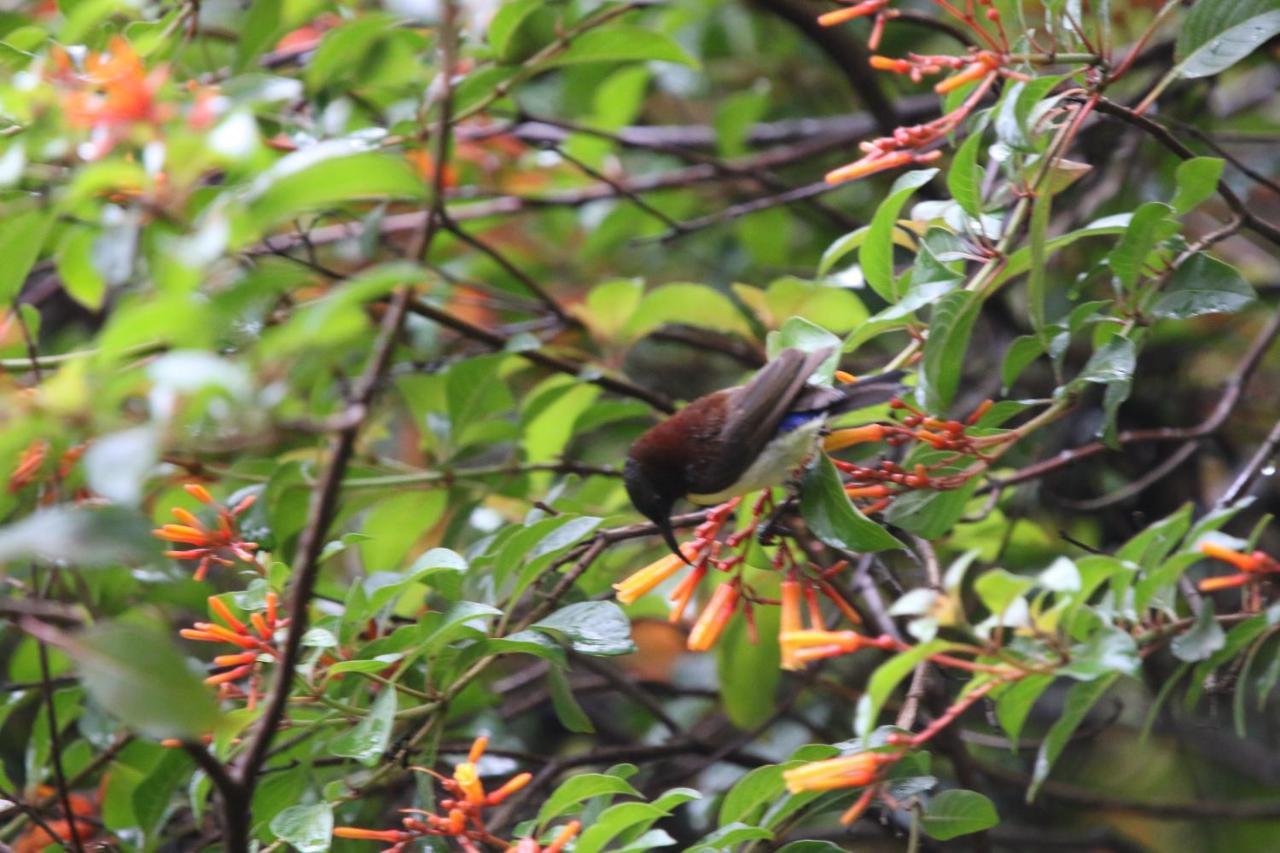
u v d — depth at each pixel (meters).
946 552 11.51
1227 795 15.02
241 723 6.82
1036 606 5.77
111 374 4.91
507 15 9.53
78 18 7.23
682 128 16.19
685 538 11.96
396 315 5.31
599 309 11.05
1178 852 15.14
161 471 8.99
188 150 5.18
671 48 9.98
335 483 5.27
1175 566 6.09
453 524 10.31
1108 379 7.03
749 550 7.47
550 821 7.30
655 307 10.88
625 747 10.59
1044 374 13.08
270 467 9.53
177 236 6.34
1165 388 13.45
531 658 13.84
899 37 14.80
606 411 10.80
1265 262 14.59
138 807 8.06
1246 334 14.27
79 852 7.31
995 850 13.59
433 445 10.91
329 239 12.41
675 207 15.37
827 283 9.30
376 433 11.48
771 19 15.49
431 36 10.17
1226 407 9.39
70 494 7.62
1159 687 11.85
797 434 7.49
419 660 7.82
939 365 7.07
